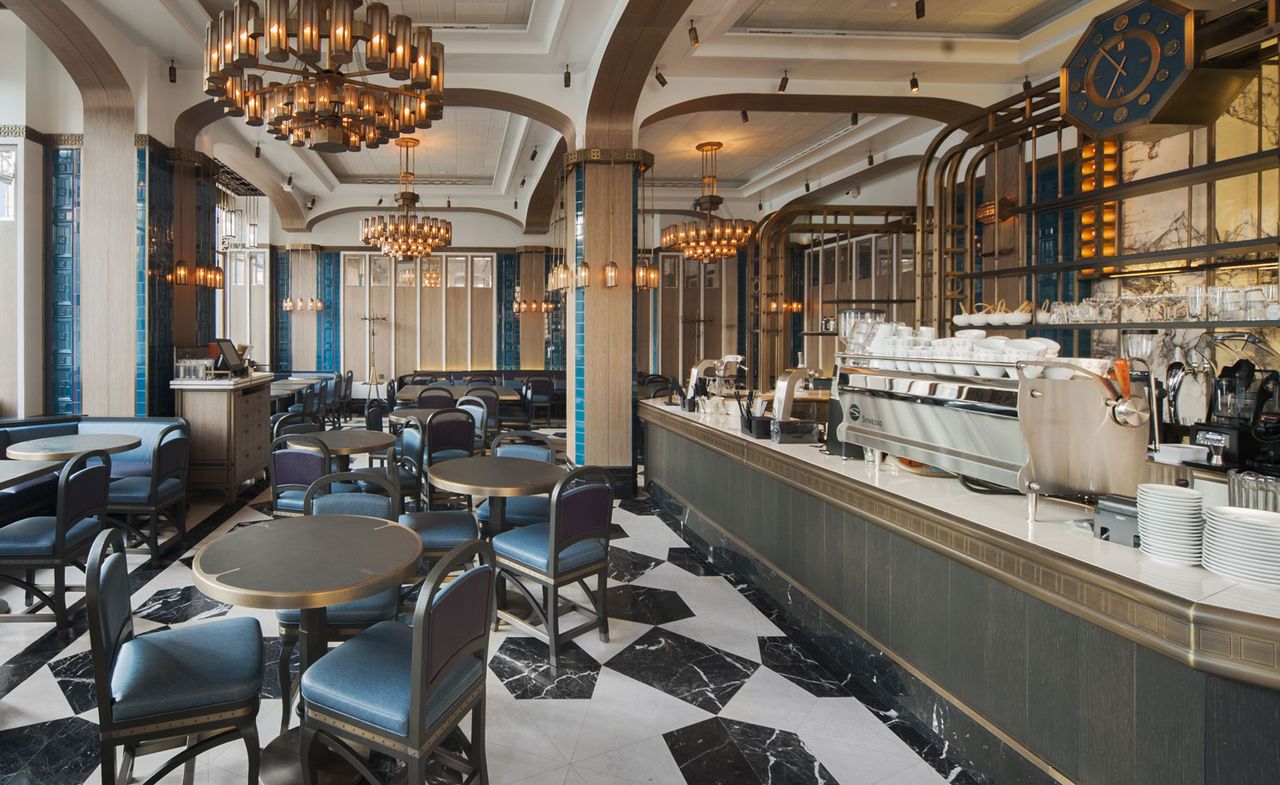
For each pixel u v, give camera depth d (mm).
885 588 3008
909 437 3010
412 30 3959
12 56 5977
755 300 10125
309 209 12914
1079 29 5891
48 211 6230
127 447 4844
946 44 6293
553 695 3051
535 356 14758
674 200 13008
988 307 4980
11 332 5980
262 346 13898
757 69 6617
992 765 2377
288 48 3648
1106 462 2326
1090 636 1997
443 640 1987
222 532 5508
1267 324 3234
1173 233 5105
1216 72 3316
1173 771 1756
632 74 6094
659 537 5648
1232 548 1794
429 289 14617
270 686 3104
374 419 7168
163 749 2174
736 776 2467
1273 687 1545
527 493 3623
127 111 6211
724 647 3570
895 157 9414
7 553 3500
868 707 2979
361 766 2115
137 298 6270
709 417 5668
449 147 10211
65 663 3252
